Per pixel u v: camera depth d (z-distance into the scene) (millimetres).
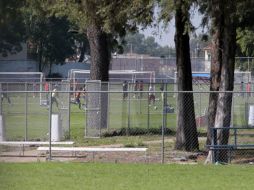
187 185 39875
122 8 54781
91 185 39500
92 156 58688
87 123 79250
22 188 37875
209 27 56188
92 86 80875
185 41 64750
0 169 46719
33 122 88688
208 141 61781
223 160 54625
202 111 103312
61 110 82250
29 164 50062
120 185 39594
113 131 80625
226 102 55594
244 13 53438
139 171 46281
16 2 101250
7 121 87500
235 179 42719
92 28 89438
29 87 134750
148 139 75625
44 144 59625
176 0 50000
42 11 91000
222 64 56375
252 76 163250
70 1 61125
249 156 59656
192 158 59094
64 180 41469
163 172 45906
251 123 84500
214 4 51844
